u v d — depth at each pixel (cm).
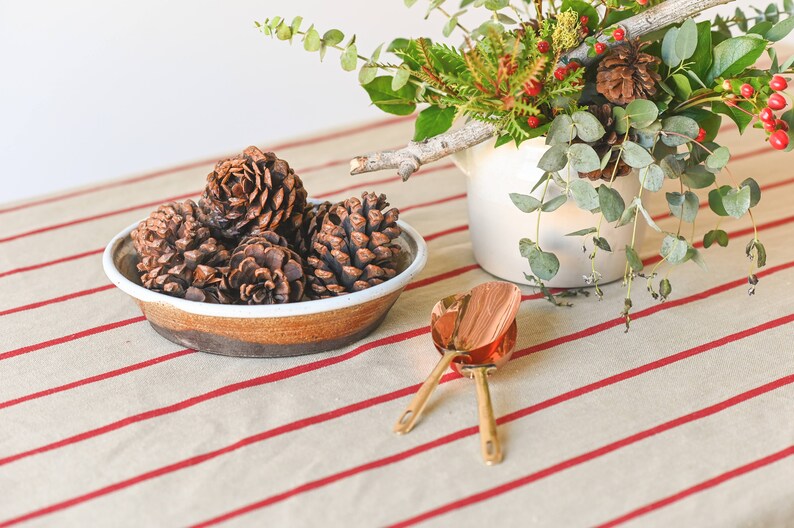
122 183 144
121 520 93
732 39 109
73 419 102
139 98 195
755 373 106
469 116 118
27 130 191
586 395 104
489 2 112
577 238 116
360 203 109
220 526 92
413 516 92
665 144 109
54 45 185
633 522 91
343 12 203
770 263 123
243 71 200
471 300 112
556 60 106
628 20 110
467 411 102
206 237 109
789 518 93
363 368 108
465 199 139
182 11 191
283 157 149
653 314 115
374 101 117
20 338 113
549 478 95
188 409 103
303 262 110
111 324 115
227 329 106
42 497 95
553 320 114
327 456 98
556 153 108
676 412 101
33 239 130
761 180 139
